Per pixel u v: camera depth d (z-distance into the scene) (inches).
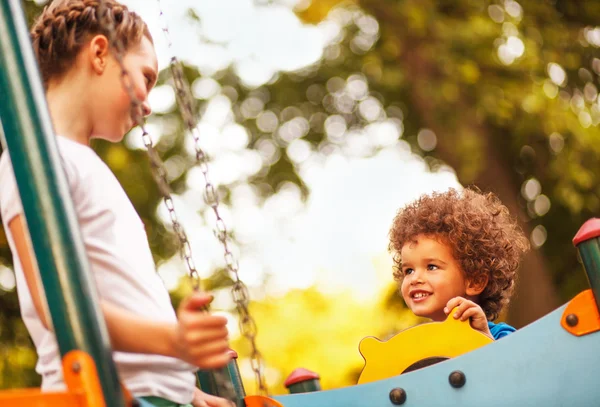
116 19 74.9
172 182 327.9
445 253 101.2
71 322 52.8
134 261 69.3
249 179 363.9
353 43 351.9
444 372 76.8
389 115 354.6
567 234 317.4
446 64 293.3
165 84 331.9
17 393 50.3
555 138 300.4
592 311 72.8
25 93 55.6
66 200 54.8
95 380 52.5
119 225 69.9
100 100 73.4
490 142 311.0
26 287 66.0
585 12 313.3
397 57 320.5
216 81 358.0
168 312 70.1
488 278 103.0
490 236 103.3
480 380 75.5
